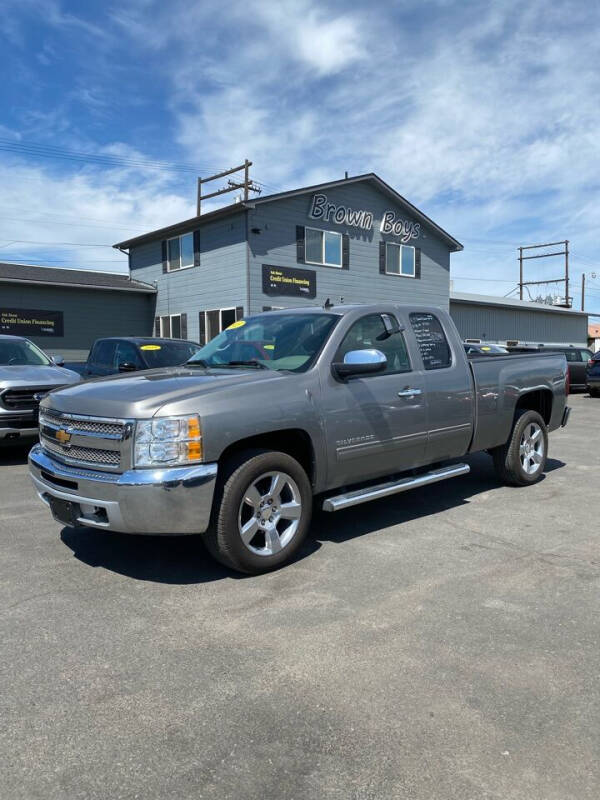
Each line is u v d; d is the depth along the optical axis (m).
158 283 24.62
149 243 25.03
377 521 5.42
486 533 5.08
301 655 3.12
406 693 2.79
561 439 10.25
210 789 2.21
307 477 4.40
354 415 4.69
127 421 3.82
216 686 2.85
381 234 24.81
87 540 4.90
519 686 2.84
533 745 2.43
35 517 5.59
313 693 2.79
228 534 3.94
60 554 4.59
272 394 4.21
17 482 7.09
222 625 3.45
